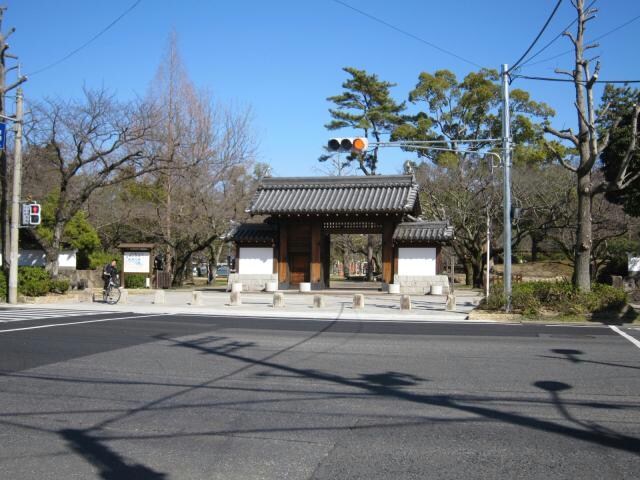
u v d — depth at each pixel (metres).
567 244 44.75
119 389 8.50
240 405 7.64
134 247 36.97
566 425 6.77
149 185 41.66
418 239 35.19
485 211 43.12
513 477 5.16
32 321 17.25
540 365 10.55
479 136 55.53
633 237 42.94
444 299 30.78
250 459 5.61
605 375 9.65
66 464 5.46
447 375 9.62
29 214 23.81
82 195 28.89
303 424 6.79
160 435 6.34
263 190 38.47
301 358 11.21
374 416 7.14
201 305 25.09
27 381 8.98
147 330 15.41
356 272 95.31
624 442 6.14
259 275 37.97
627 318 19.34
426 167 47.16
